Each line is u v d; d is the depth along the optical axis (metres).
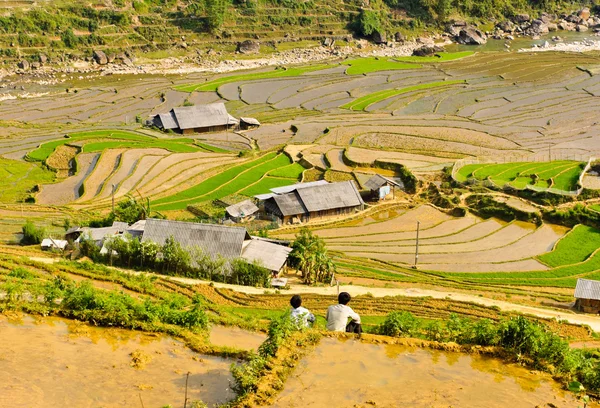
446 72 180.75
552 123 136.62
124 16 194.38
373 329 35.25
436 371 27.61
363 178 103.81
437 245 81.31
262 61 195.88
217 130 135.25
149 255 64.00
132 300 35.25
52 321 33.31
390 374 27.12
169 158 112.81
